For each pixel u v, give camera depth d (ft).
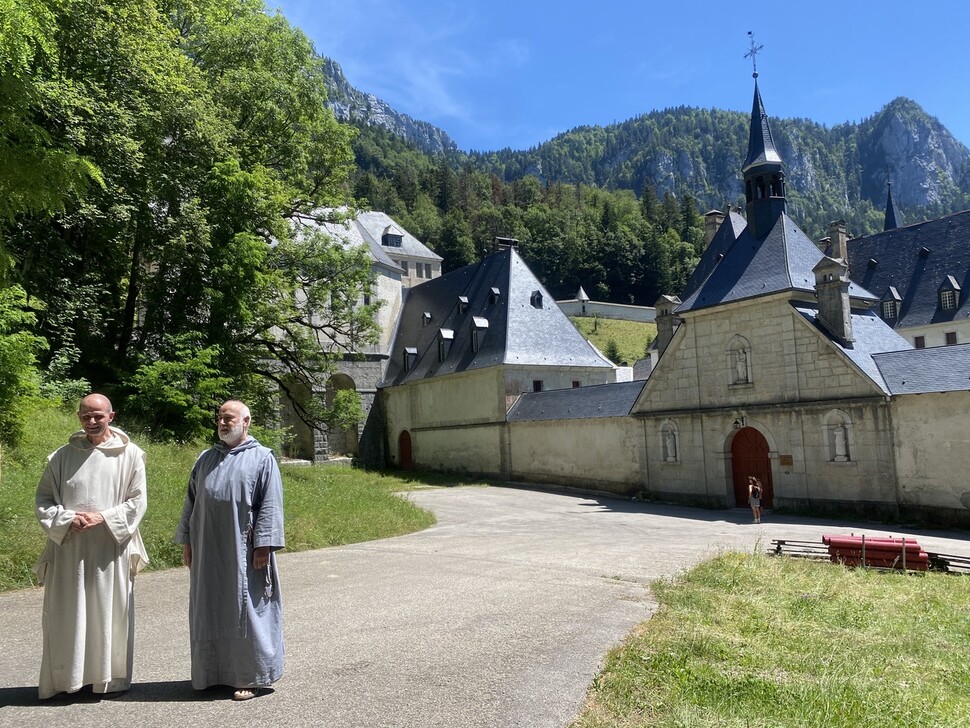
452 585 30.71
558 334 140.26
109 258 75.56
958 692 19.17
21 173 27.48
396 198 424.46
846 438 75.00
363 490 73.10
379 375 166.81
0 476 38.40
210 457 17.92
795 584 32.89
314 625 23.61
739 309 86.17
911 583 36.29
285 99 91.97
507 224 400.67
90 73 65.72
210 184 77.41
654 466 96.07
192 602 17.35
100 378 73.05
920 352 73.36
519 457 123.65
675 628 23.41
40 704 16.35
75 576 16.78
